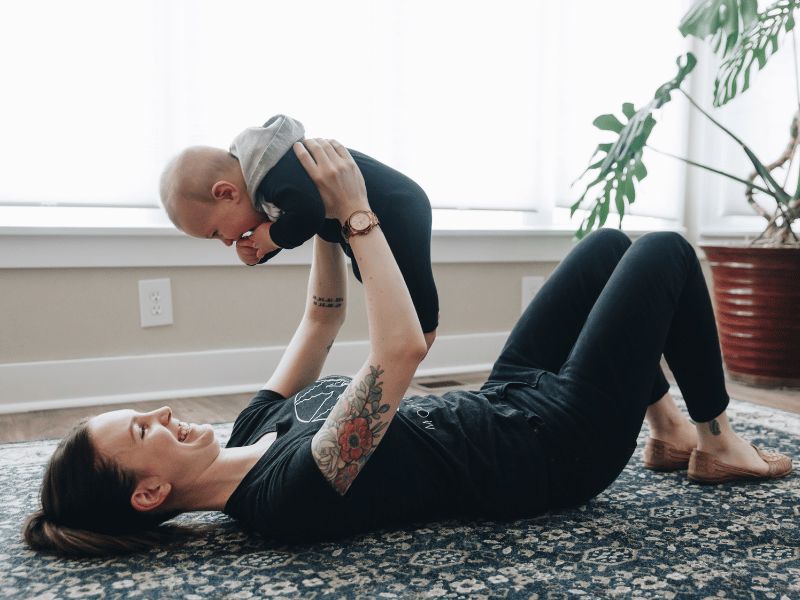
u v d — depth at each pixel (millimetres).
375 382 1018
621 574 1021
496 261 3021
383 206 1149
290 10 2586
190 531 1200
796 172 3479
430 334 1213
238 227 1098
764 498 1365
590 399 1193
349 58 2691
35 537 1105
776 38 2365
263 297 2654
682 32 2363
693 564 1055
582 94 3133
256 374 2648
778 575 1018
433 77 2844
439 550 1112
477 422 1215
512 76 2982
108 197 2402
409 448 1166
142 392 2482
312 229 1031
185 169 1073
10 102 2266
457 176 2924
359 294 2805
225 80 2525
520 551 1107
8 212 2396
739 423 1995
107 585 990
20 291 2318
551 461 1209
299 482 1034
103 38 2363
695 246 3627
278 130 1074
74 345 2395
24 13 2268
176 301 2523
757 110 3525
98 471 1053
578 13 3090
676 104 3459
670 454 1531
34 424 2148
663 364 3064
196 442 1111
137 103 2420
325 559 1083
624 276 1231
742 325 2615
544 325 1391
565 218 3297
